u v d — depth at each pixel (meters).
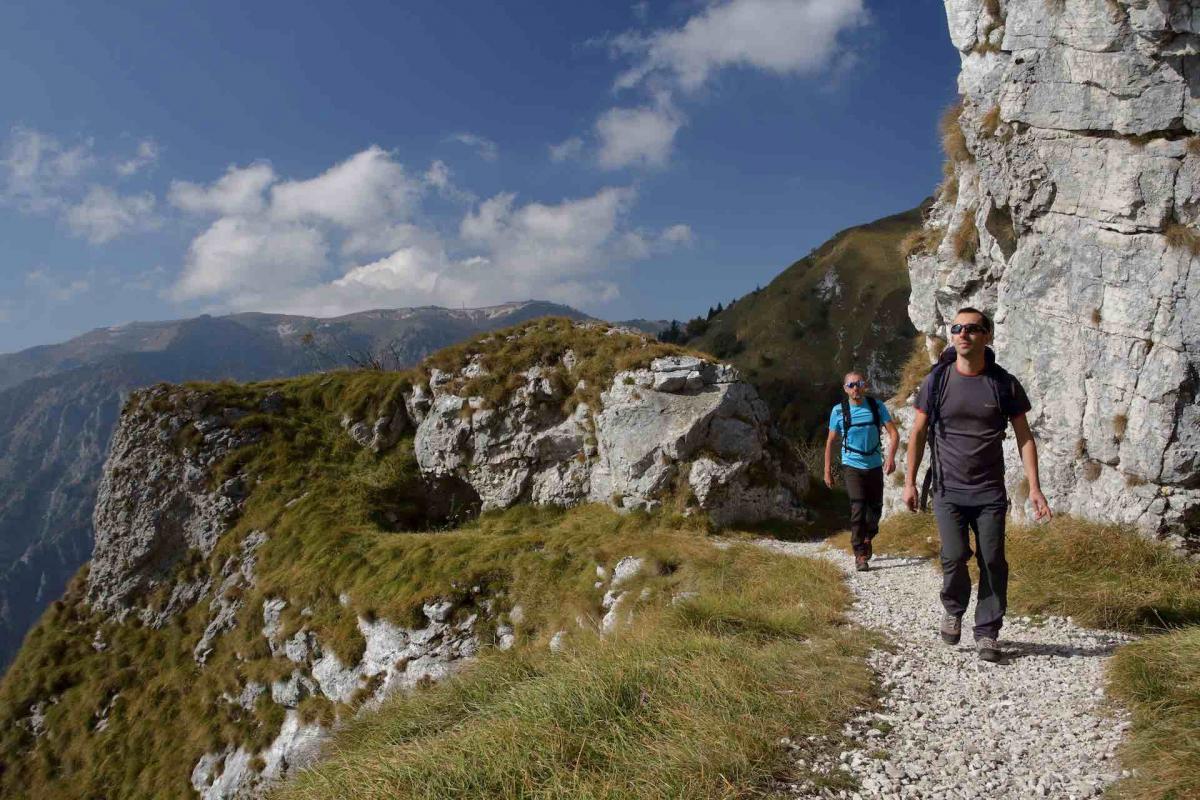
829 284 110.88
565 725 5.39
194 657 22.31
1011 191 12.13
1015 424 6.44
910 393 16.81
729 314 130.75
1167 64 10.08
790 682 6.08
